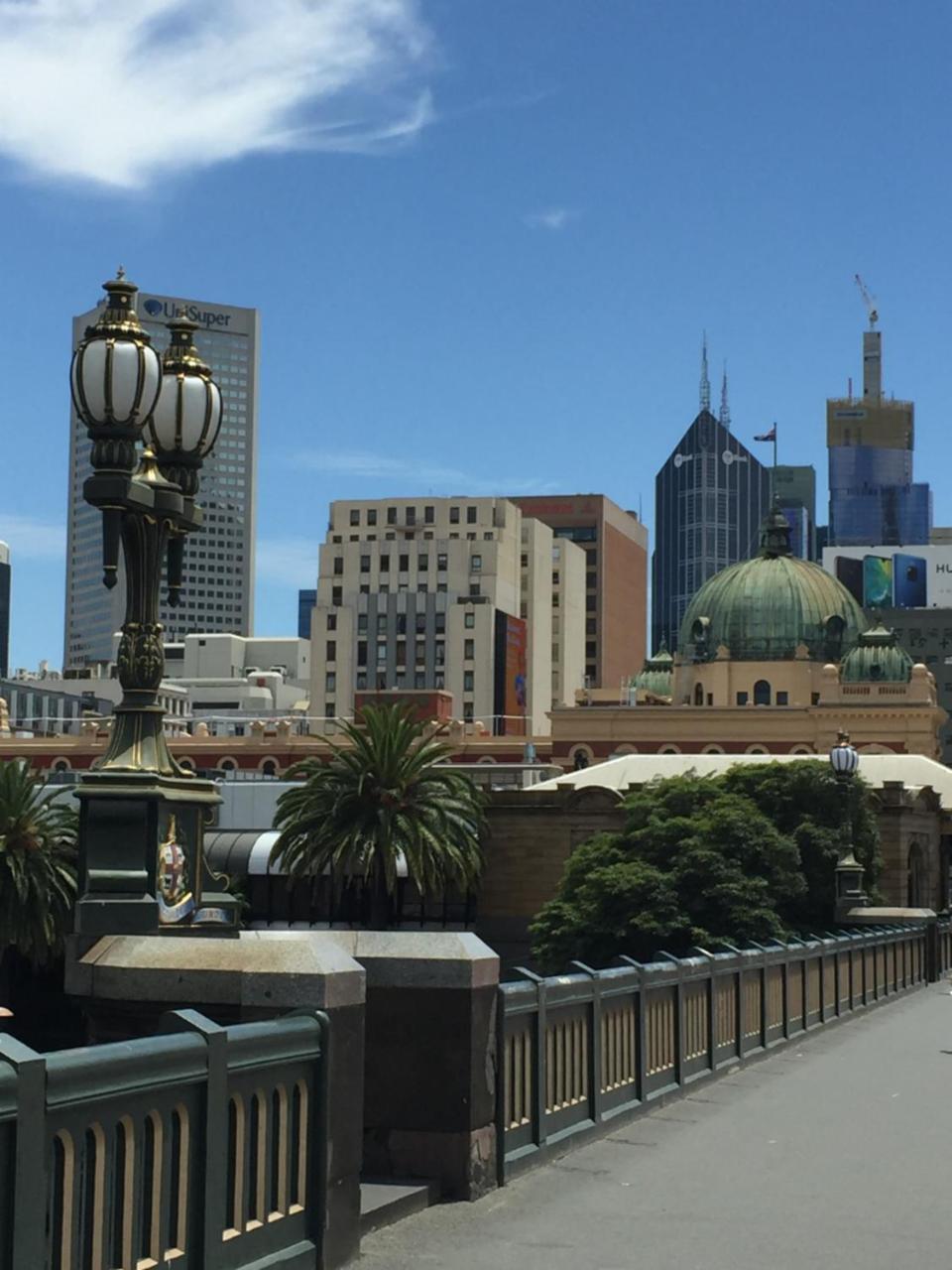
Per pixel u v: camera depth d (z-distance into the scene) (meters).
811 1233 12.74
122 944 12.07
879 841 89.19
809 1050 27.39
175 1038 9.41
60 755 141.00
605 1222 12.87
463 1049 13.23
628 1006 18.50
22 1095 8.05
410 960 13.30
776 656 142.25
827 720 128.00
